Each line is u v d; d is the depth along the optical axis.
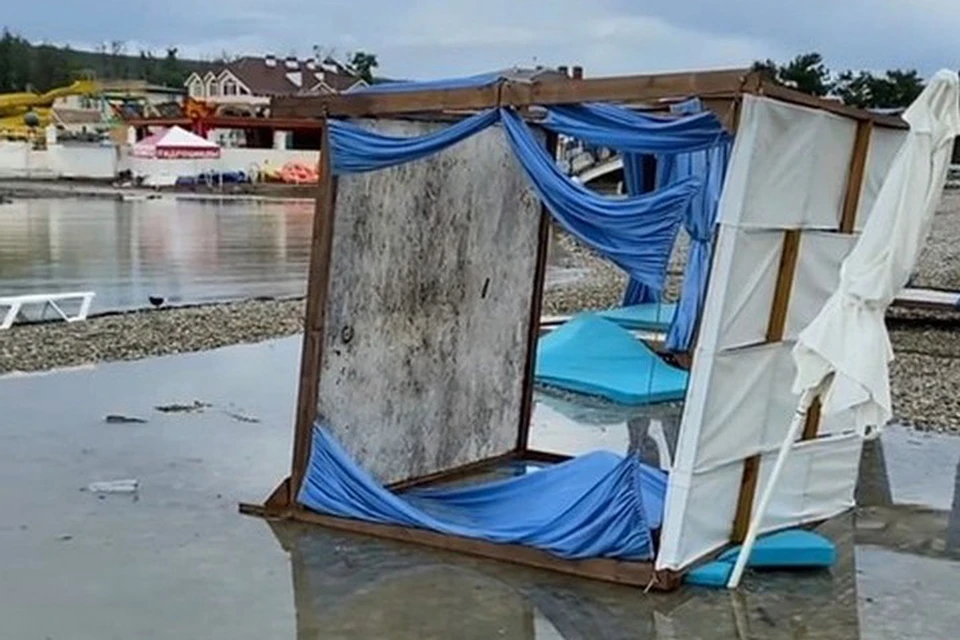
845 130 6.45
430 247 7.56
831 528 7.11
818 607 5.78
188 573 6.06
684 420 5.88
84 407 9.98
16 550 6.34
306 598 5.74
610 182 31.00
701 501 6.02
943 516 7.40
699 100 5.72
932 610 5.78
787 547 6.27
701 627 5.46
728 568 6.03
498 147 7.92
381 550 6.48
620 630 5.41
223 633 5.27
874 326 5.62
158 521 6.93
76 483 7.69
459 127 6.36
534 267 8.55
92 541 6.54
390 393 7.48
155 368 11.92
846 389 5.57
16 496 7.35
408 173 7.24
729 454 6.11
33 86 87.00
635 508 6.03
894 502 7.69
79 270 20.78
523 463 8.54
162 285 19.20
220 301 17.48
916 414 10.27
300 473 7.00
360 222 6.97
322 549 6.48
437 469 7.98
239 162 48.88
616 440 9.48
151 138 50.47
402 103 6.46
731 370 5.96
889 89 53.28
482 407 8.33
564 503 6.64
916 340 14.86
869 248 5.59
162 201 38.94
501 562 6.30
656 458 8.91
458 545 6.45
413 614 5.56
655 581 5.88
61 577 5.96
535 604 5.71
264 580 5.99
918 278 21.08
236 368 12.03
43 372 11.52
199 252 24.31
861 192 6.68
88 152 49.12
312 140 52.38
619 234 5.92
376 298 7.21
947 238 29.92
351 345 7.10
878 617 5.66
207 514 7.08
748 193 5.68
